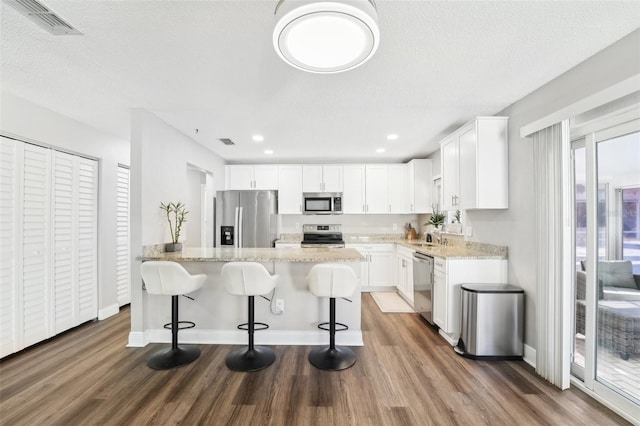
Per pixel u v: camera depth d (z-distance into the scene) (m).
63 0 1.39
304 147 4.29
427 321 3.46
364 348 2.76
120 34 1.67
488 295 2.51
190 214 5.82
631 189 1.82
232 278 2.37
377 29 1.13
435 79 2.20
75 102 2.65
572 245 2.17
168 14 1.50
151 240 2.92
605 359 1.96
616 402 1.83
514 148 2.63
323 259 2.64
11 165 2.54
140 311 2.78
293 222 5.45
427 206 4.75
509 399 1.97
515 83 2.26
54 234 2.93
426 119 3.07
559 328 2.10
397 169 5.09
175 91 2.42
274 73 2.12
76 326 3.21
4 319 2.50
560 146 2.07
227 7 1.45
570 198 2.09
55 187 2.94
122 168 3.88
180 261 2.70
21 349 2.62
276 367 2.39
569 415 1.81
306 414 1.82
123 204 3.89
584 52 1.85
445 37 1.69
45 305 2.84
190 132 3.55
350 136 3.73
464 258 2.80
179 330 2.88
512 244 2.67
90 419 1.78
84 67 2.04
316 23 1.10
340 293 2.39
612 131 1.86
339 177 5.10
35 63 1.99
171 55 1.90
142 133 2.78
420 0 1.40
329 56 1.32
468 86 2.31
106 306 3.56
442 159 3.46
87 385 2.13
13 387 2.10
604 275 1.96
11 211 2.55
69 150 3.05
